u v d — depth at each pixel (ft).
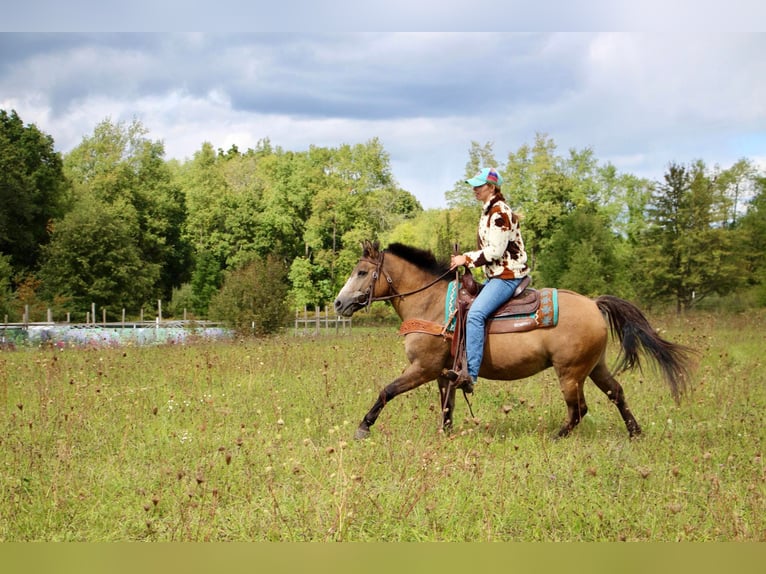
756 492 17.06
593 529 16.05
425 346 24.00
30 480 18.67
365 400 29.50
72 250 152.66
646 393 31.04
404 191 256.32
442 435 22.22
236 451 21.35
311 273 185.06
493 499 16.97
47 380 33.47
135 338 71.77
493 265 23.40
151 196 209.87
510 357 23.26
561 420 26.21
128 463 20.93
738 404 28.45
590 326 22.88
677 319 78.02
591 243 134.31
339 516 15.64
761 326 70.33
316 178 205.26
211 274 196.75
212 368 38.17
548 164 172.65
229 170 247.91
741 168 177.37
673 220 140.26
